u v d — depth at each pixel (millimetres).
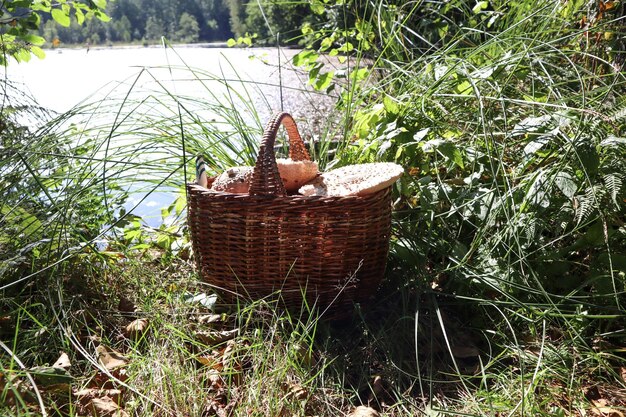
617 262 2246
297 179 2412
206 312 2305
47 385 1819
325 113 4070
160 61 12172
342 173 2467
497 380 1985
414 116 2916
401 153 2885
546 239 2529
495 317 2299
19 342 2049
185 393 1826
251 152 3160
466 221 2654
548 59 3104
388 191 2299
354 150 3084
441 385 2006
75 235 2535
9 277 2324
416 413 1868
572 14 3283
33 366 1959
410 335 2203
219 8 21562
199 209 2211
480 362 2045
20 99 2990
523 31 3350
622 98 2709
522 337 2201
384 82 3352
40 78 9914
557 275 2363
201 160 2344
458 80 2857
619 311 2211
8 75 3074
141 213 3998
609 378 2025
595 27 2930
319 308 2242
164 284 2475
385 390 1979
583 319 2195
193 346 2127
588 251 2457
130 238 2795
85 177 2643
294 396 1848
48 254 2346
